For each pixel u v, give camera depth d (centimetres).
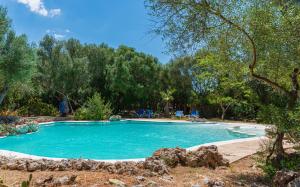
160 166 745
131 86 3744
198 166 832
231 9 733
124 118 3388
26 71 2400
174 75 3953
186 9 720
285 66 777
